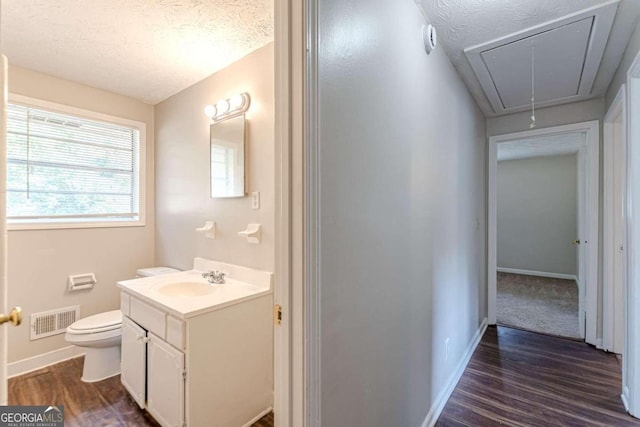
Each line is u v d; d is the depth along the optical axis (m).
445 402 1.90
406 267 1.43
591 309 2.71
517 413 1.80
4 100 0.89
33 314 2.29
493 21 1.65
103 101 2.62
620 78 2.09
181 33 1.85
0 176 0.88
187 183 2.57
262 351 1.82
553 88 2.50
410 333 1.48
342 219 0.96
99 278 2.61
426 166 1.65
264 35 1.87
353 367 1.03
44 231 2.35
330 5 0.89
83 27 1.78
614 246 2.56
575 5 1.53
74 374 2.22
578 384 2.09
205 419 1.53
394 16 1.29
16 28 1.79
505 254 5.97
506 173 5.95
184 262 2.60
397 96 1.32
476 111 2.83
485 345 2.73
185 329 1.47
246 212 2.07
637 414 1.74
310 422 0.82
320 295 0.85
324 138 0.87
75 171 2.51
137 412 1.80
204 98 2.40
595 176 2.70
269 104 1.94
